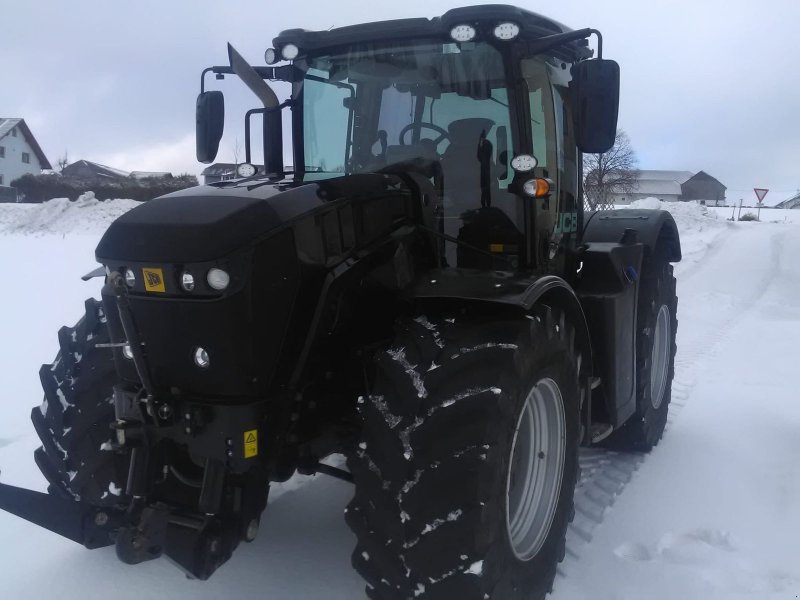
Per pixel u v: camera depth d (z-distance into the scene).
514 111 2.82
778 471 3.91
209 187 2.45
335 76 3.09
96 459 2.65
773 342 7.63
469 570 2.06
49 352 6.31
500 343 2.27
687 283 12.84
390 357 2.28
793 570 2.91
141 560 2.27
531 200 2.87
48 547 2.91
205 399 2.19
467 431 2.12
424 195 2.79
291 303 2.23
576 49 3.25
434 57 2.89
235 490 2.25
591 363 3.10
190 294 2.12
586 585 2.79
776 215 53.38
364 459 2.18
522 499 2.64
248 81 2.75
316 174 2.97
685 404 5.23
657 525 3.29
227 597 2.59
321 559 2.84
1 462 3.76
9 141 51.66
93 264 12.43
